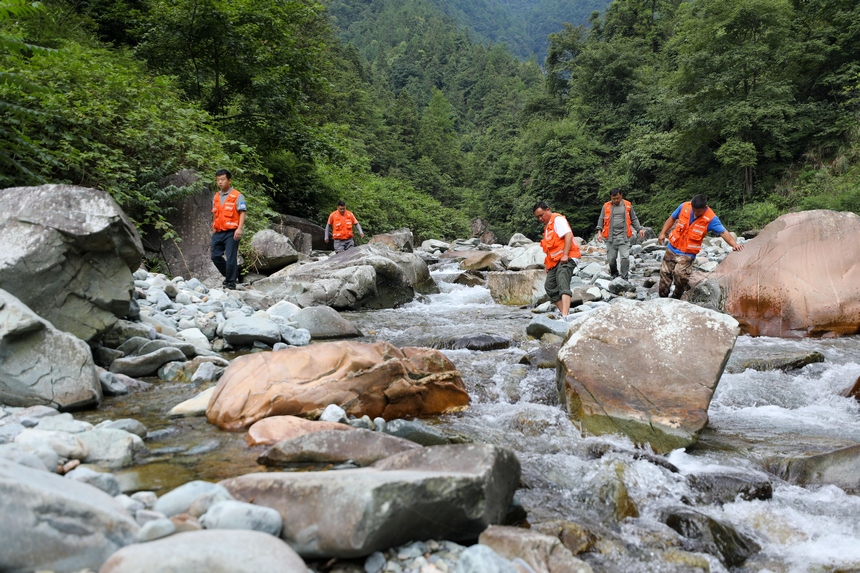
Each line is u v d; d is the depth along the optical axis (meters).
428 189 60.31
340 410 3.87
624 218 11.62
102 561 1.88
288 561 1.92
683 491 3.23
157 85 12.17
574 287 10.59
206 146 11.18
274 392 3.95
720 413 4.73
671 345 4.34
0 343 3.72
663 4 52.78
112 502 2.16
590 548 2.60
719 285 8.03
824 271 7.65
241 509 2.19
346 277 9.43
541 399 4.81
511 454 2.78
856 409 4.79
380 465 2.75
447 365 4.68
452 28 151.62
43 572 1.78
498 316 8.82
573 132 41.09
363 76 81.44
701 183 32.47
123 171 9.61
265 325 6.26
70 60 10.17
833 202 23.78
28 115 8.23
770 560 2.70
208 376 4.98
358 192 24.17
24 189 4.93
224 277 9.45
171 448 3.36
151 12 15.57
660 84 40.91
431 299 10.88
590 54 44.97
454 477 2.36
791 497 3.25
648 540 2.71
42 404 3.79
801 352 6.07
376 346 4.52
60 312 4.75
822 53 28.52
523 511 2.85
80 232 4.73
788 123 27.91
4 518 1.76
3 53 8.93
